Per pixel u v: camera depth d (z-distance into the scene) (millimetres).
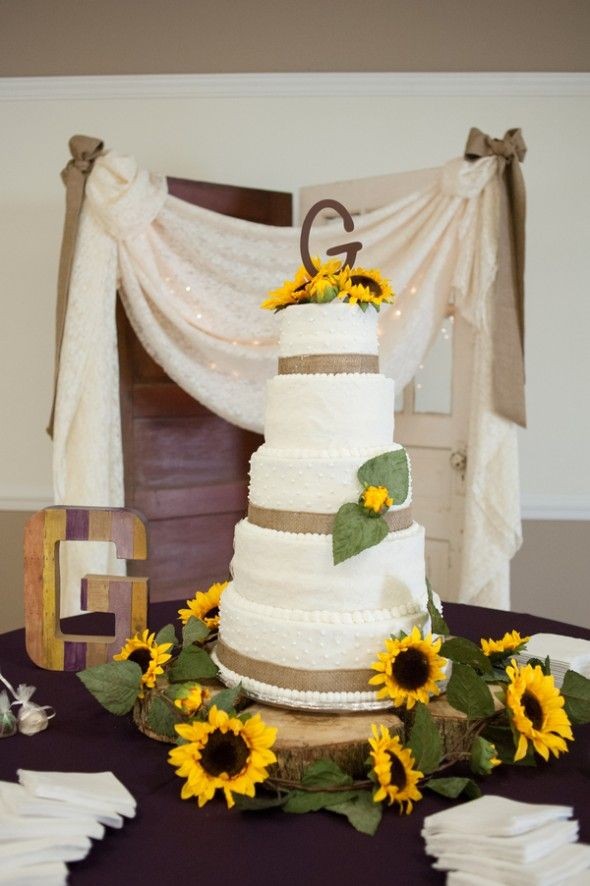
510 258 3230
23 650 2240
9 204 4098
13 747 1637
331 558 1624
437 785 1432
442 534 3615
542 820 1271
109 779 1441
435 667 1548
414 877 1209
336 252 1845
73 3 4031
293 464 1674
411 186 3492
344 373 1732
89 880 1197
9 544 4191
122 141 4082
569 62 4047
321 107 4078
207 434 3805
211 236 3416
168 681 1731
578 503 4164
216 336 3469
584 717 1624
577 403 4156
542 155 4074
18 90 4055
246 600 1726
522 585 4219
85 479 3236
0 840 1228
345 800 1394
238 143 4086
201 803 1405
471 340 3463
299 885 1188
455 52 4051
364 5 4027
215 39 4047
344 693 1604
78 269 3234
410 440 3723
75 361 3217
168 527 3713
